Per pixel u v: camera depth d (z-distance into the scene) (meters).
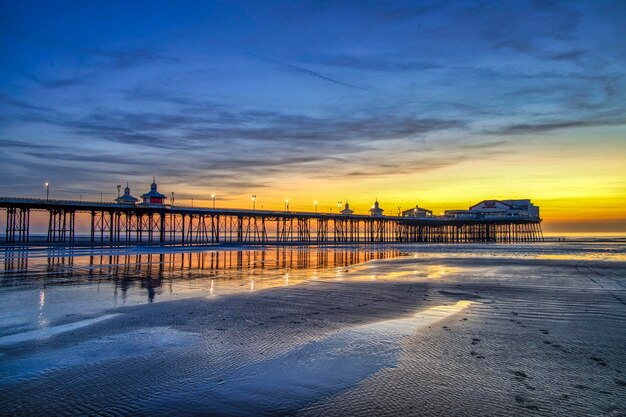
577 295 16.84
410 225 119.94
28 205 60.97
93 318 12.66
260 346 9.53
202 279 23.25
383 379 7.43
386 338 10.12
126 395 6.84
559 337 10.17
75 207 65.12
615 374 7.59
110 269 27.92
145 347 9.51
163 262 34.75
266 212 87.56
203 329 11.20
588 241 117.56
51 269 27.30
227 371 7.91
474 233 123.25
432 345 9.48
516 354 8.78
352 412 6.15
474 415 6.02
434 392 6.84
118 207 67.75
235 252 53.56
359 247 75.56
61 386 7.23
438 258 42.16
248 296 17.11
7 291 17.95
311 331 10.91
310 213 96.75
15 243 60.81
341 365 8.19
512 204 126.06
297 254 50.91
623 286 19.56
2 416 6.09
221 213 80.31
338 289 19.17
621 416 5.95
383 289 19.06
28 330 11.14
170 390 7.02
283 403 6.49
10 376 7.71
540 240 122.81
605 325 11.46
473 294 17.33
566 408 6.21
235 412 6.21
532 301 15.46
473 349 9.16
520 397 6.61
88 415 6.14
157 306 14.70
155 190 73.25
